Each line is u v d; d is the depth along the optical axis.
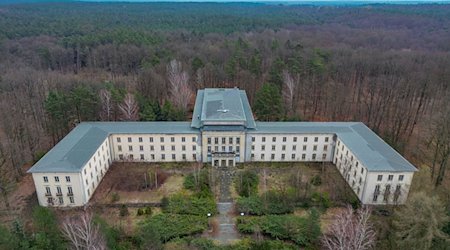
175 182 86.69
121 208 74.94
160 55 167.25
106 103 112.50
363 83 145.00
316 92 132.38
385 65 146.38
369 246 60.53
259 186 84.44
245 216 73.56
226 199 79.94
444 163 82.00
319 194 80.12
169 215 72.19
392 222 64.94
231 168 93.31
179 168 93.25
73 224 60.56
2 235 50.69
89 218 60.06
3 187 80.19
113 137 93.31
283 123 98.62
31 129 108.00
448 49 190.88
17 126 100.81
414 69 140.00
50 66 181.62
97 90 124.19
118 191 82.56
